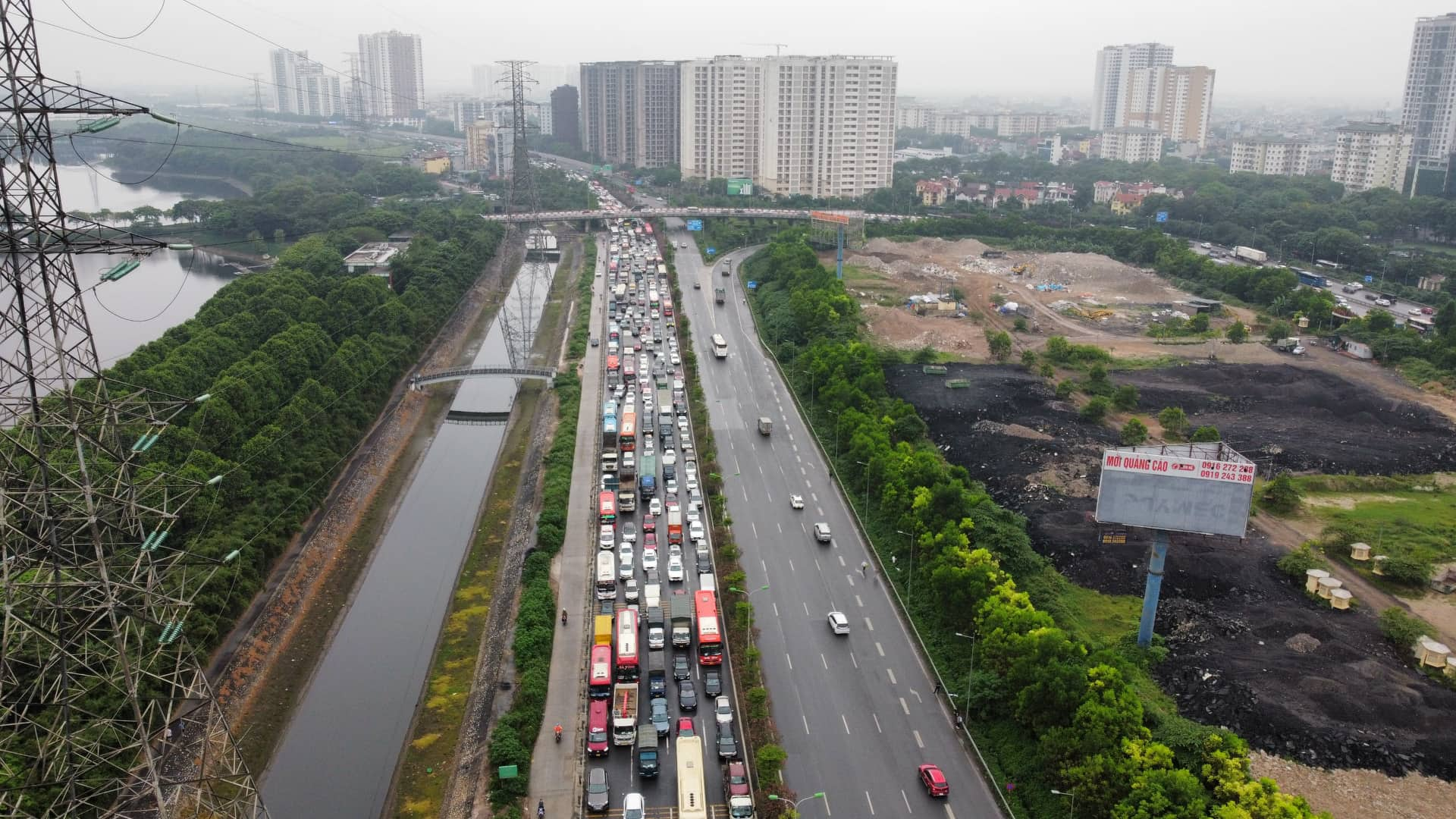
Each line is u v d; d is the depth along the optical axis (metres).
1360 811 116.00
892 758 128.38
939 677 143.00
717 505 192.88
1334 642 147.75
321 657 162.50
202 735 133.62
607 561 168.50
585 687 143.00
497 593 177.38
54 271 106.88
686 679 141.50
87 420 109.69
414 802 127.44
